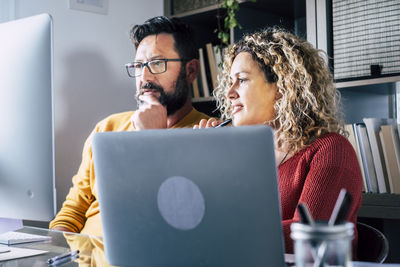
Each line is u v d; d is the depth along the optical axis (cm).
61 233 132
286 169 139
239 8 248
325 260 53
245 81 147
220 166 71
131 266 83
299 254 55
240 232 72
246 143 69
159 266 80
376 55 203
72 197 195
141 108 189
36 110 100
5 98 104
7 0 238
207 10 262
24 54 101
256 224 71
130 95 284
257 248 71
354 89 216
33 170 102
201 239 75
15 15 239
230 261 74
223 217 73
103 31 271
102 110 270
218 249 74
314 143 136
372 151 200
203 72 260
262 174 69
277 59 144
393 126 194
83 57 262
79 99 261
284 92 142
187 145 73
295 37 151
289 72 142
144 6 290
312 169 128
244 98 147
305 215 59
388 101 225
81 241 119
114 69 276
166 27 196
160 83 194
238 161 70
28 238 119
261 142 68
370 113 229
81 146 261
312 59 148
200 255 76
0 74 104
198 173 73
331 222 60
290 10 259
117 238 83
